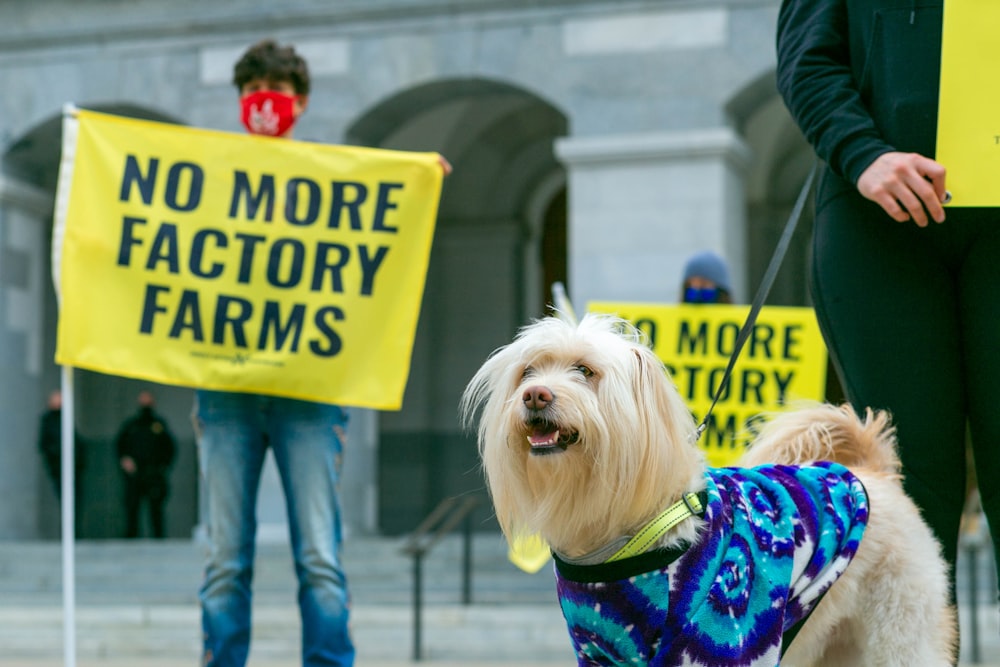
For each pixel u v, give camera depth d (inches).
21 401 1039.6
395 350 302.8
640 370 180.1
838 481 199.0
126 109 1027.9
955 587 209.0
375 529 994.7
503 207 1215.6
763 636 180.9
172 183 311.1
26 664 565.0
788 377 422.6
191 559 842.8
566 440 176.1
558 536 181.5
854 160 195.8
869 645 203.3
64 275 304.5
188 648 603.8
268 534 890.1
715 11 886.4
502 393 186.1
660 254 884.0
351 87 943.0
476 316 1214.3
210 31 962.1
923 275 200.1
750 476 196.7
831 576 191.9
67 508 304.8
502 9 920.9
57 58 985.5
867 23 205.8
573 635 187.0
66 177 309.4
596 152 895.1
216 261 307.1
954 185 195.9
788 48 215.9
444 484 1198.9
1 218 1023.0
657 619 177.8
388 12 935.7
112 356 302.4
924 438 199.9
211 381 291.6
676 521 178.5
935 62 200.5
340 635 280.7
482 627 590.2
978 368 197.8
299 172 311.9
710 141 876.0
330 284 305.7
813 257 211.3
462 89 954.1
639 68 896.9
